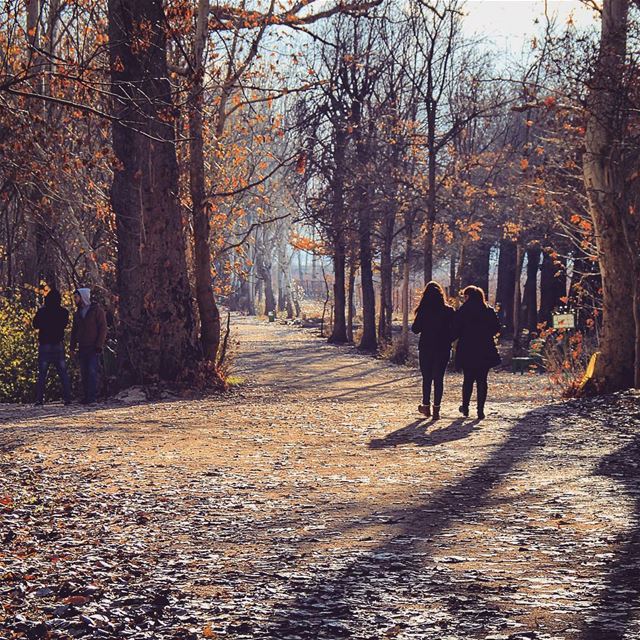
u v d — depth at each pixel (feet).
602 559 21.08
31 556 23.20
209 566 21.63
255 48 78.95
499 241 174.60
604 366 62.03
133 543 24.40
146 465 37.63
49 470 36.65
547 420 51.29
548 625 16.25
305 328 259.80
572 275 107.04
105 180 93.61
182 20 72.54
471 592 18.69
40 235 95.35
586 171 61.52
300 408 63.31
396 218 155.43
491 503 28.55
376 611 17.53
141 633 16.51
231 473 35.55
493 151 145.59
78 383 76.69
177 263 75.36
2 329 77.05
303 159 85.66
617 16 60.80
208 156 94.89
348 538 24.30
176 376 75.46
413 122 139.23
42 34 70.03
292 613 17.56
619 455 37.91
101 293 88.48
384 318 165.99
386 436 46.57
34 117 48.88
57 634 16.57
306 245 192.34
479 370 53.98
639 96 59.41
